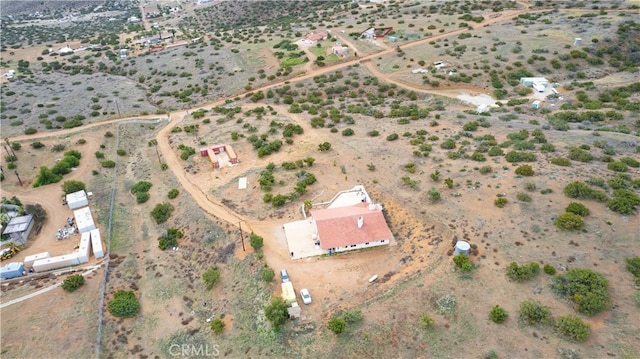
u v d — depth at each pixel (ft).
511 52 499.51
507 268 178.70
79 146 377.09
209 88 515.09
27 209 276.82
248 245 225.76
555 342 150.82
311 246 218.18
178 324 196.85
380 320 171.12
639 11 560.61
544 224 196.24
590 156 246.06
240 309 194.49
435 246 201.67
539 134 291.38
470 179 241.35
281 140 348.38
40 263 233.35
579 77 451.53
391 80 489.26
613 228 186.70
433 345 159.63
